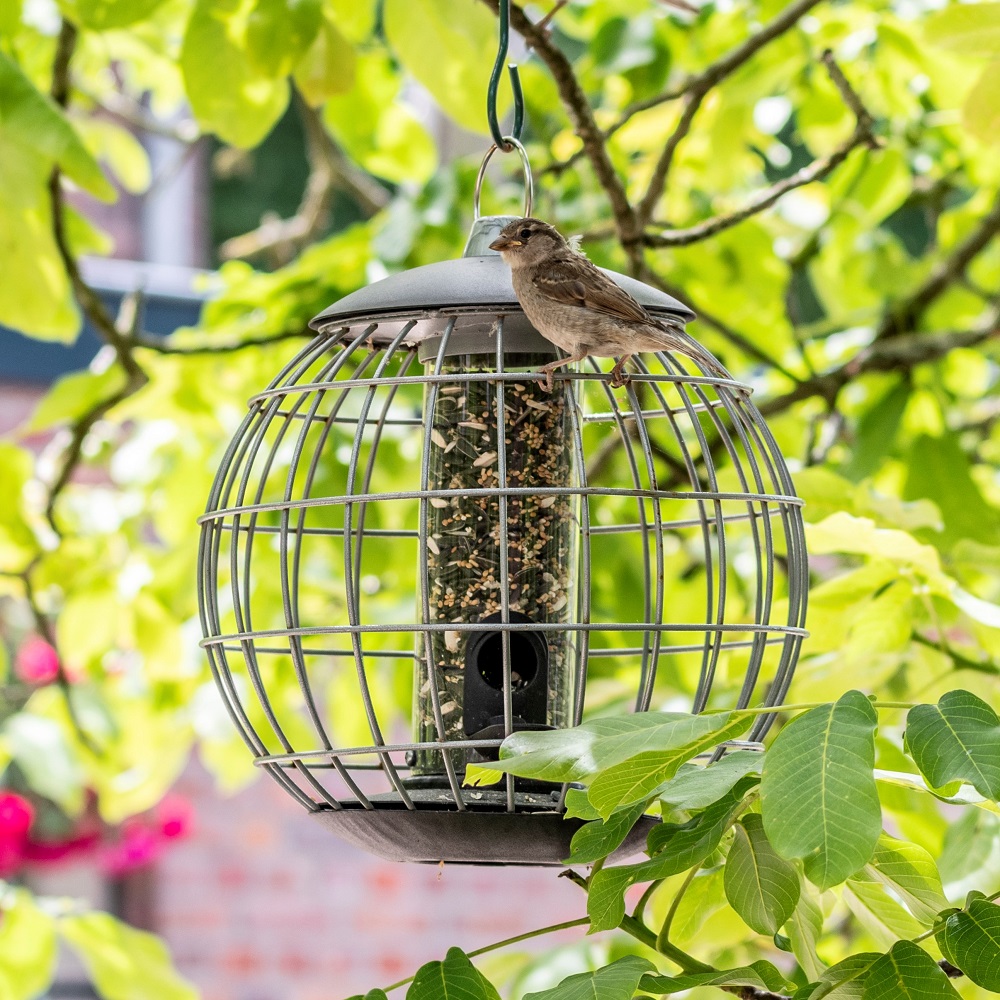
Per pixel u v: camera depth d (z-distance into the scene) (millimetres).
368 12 9047
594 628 5793
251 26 8094
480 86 8516
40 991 10062
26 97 8102
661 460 11836
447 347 7238
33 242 8516
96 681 12844
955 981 7426
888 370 11359
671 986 4875
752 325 13133
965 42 7547
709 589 6520
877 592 7934
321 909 20125
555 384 7293
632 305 6434
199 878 19906
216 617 6504
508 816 5758
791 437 12922
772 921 5141
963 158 13141
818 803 4180
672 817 5133
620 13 12414
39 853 17234
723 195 13188
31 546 11820
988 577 9844
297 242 15086
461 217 11719
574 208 12102
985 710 4621
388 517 11461
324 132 14711
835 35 11844
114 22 8438
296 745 12070
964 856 6914
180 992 10141
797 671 8031
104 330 10594
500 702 7047
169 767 12805
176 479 12398
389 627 5746
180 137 14562
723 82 11219
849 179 12734
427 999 5004
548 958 8680
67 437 12406
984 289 14164
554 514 7230
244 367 12398
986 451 14211
